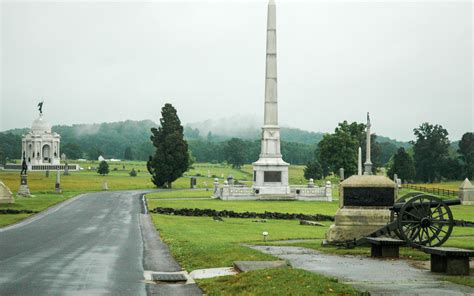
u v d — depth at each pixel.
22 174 88.69
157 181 135.00
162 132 136.12
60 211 65.19
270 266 24.31
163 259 29.53
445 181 185.38
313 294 18.55
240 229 47.53
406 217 30.88
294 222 56.47
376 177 35.97
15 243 35.91
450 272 23.69
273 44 95.25
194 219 57.75
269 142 95.88
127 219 56.69
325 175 184.38
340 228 35.69
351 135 138.00
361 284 21.05
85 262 27.72
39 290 20.42
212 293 20.33
